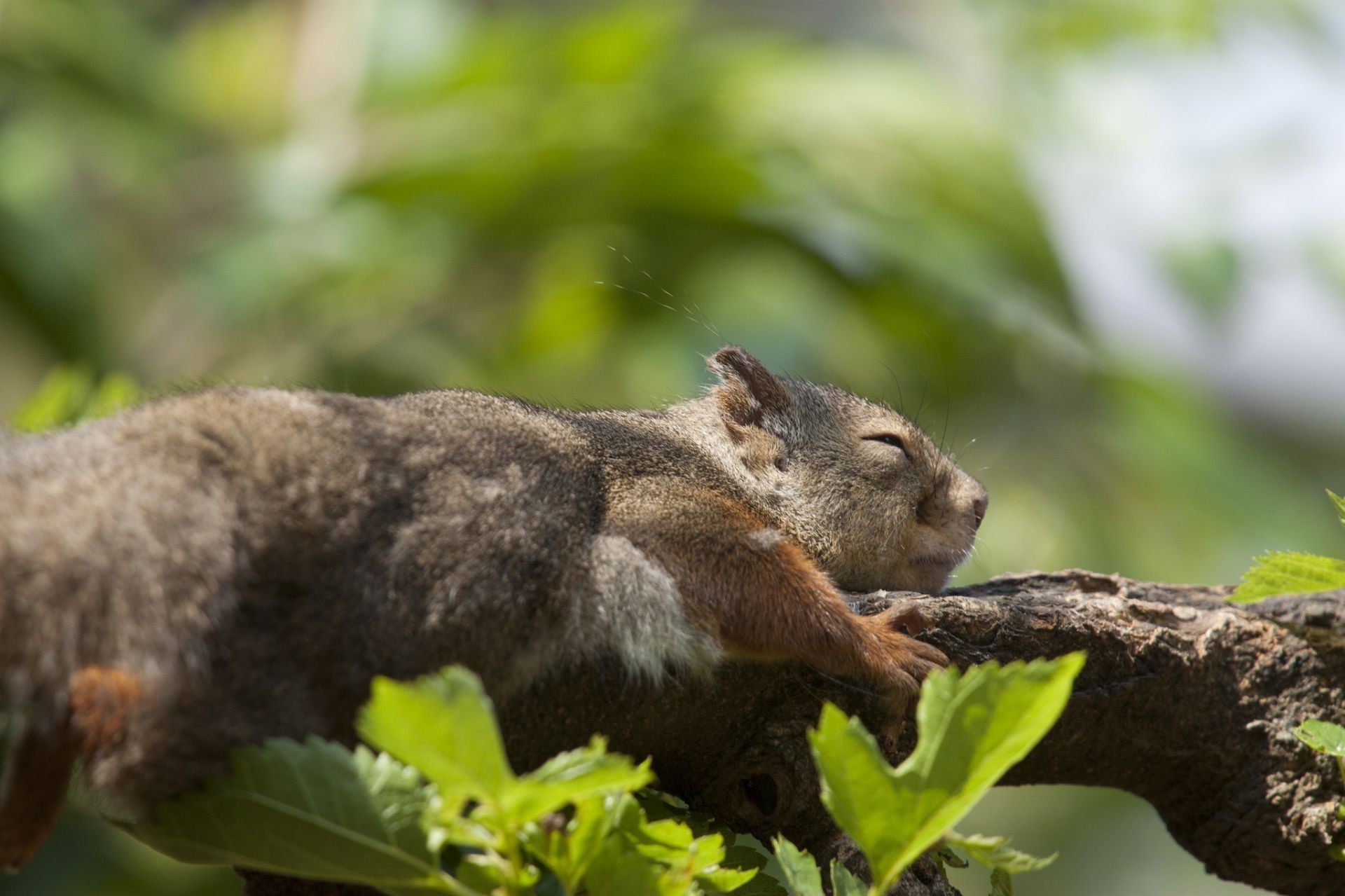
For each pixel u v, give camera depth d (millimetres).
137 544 5660
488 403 7742
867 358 13719
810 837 7191
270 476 6059
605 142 13570
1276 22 14383
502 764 4648
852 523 9086
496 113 14172
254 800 5211
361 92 14438
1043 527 13734
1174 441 13562
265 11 16609
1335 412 19016
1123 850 16719
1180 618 7562
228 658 5797
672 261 13742
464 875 5070
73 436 6176
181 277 14172
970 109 14438
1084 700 7352
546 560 6781
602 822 5043
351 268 13734
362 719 4641
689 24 16156
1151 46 14680
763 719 7277
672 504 7664
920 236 13062
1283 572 6797
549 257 14172
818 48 14891
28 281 13109
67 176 13945
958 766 4910
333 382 13945
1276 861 7605
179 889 12305
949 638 7465
